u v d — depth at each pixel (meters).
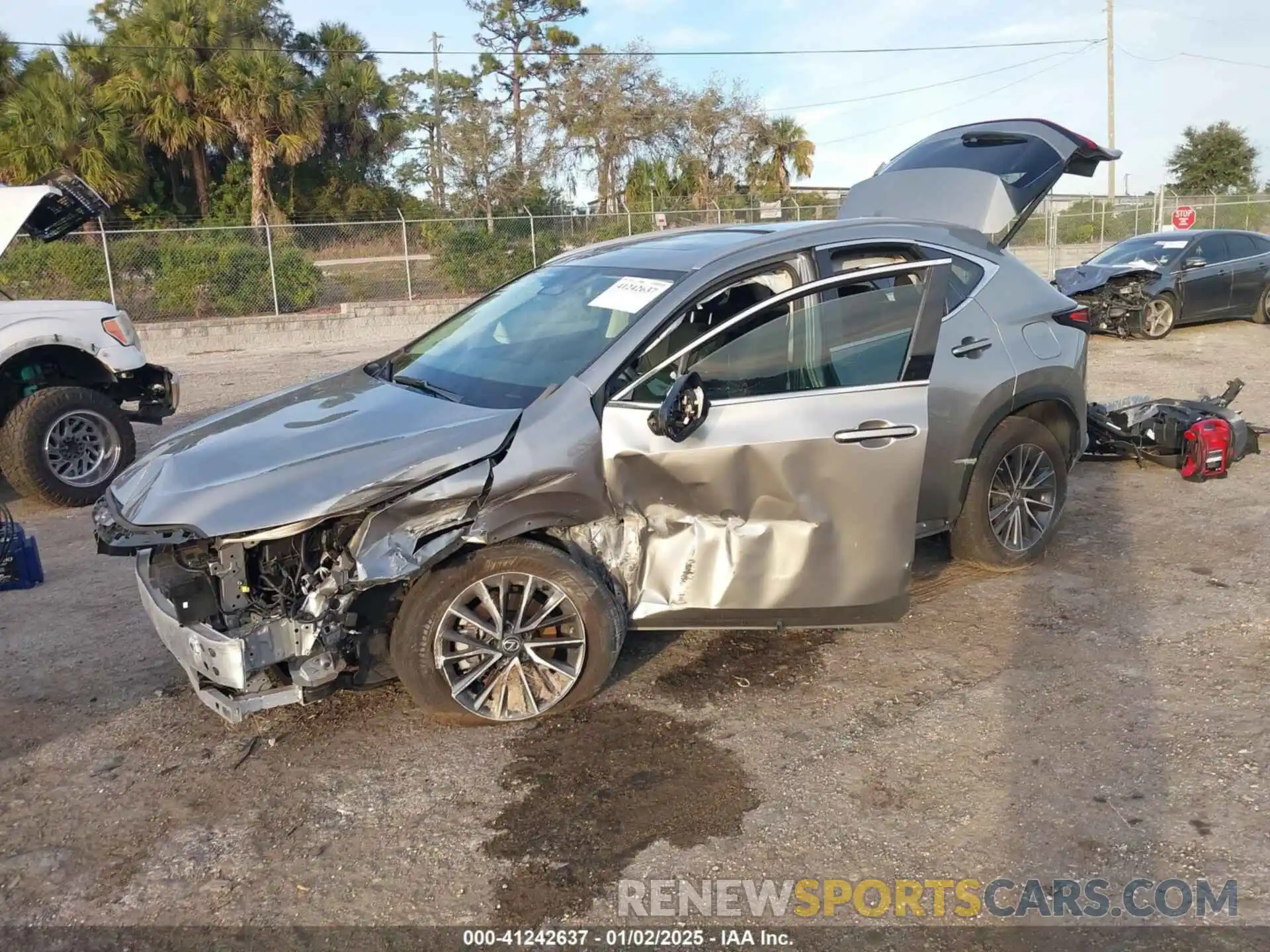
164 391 7.83
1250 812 3.12
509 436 3.57
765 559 3.80
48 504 7.24
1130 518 6.00
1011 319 4.85
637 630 4.17
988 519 4.88
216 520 3.31
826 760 3.51
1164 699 3.83
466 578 3.55
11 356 6.90
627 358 3.79
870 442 3.82
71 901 2.94
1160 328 13.42
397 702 4.02
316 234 19.44
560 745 3.67
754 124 35.66
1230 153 43.81
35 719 4.00
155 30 29.52
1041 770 3.40
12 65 27.97
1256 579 4.96
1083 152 6.24
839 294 3.97
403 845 3.14
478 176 30.69
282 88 30.50
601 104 34.72
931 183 6.16
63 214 7.73
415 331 19.48
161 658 4.54
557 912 2.82
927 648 4.36
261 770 3.58
